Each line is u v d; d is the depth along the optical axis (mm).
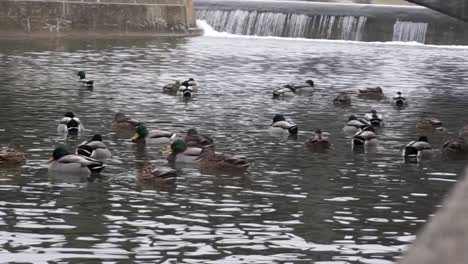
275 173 19281
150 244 12375
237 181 18016
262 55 62750
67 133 24453
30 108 29922
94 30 76938
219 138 24859
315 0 96688
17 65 46875
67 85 38344
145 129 23625
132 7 79688
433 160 22047
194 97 36000
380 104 36656
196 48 67562
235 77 46188
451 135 27500
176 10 83500
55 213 14289
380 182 18516
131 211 14664
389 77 50062
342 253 12203
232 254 11938
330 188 17594
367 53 68438
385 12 83688
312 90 40062
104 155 20562
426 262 1271
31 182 17094
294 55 63875
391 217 14906
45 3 73688
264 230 13570
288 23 85875
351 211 15328
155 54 59906
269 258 11766
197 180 18016
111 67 48750
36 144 22375
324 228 13836
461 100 39156
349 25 84062
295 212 15070
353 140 24125
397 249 12586
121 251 11898
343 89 42438
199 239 12781
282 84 43375
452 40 81062
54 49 60188
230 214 14703
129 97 34969
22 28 72312
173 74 46312
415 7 83062
